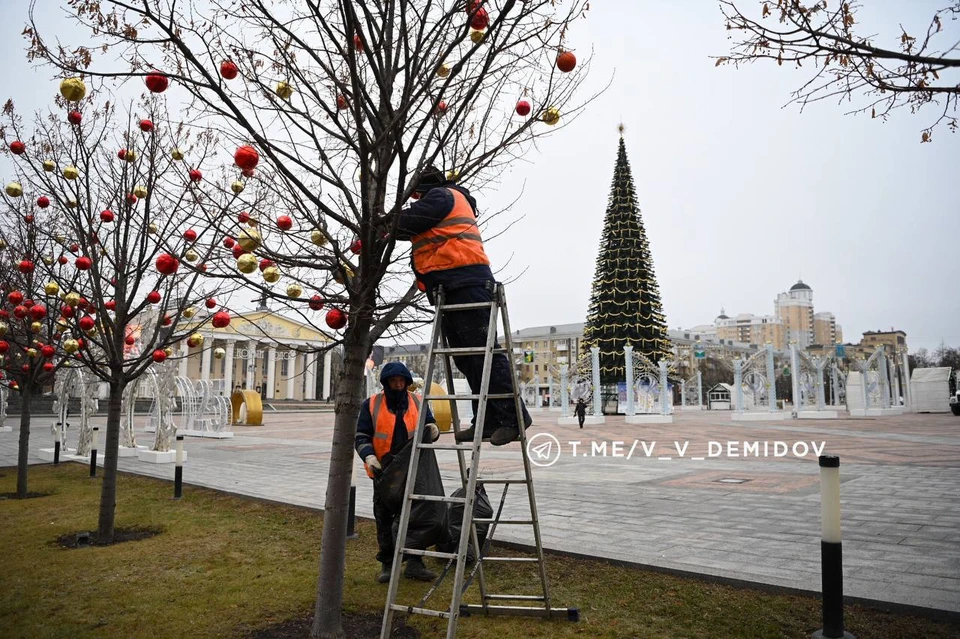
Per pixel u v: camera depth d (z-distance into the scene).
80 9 3.80
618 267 44.00
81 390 17.64
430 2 3.96
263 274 4.31
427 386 3.84
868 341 153.75
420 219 3.86
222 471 13.76
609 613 4.70
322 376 87.56
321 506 8.88
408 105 3.78
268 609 4.86
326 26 3.64
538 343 111.44
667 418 34.47
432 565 6.18
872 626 4.34
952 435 23.19
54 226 8.52
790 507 8.74
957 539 6.75
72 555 6.64
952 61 3.72
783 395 81.00
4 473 13.83
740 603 4.83
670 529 7.32
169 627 4.50
